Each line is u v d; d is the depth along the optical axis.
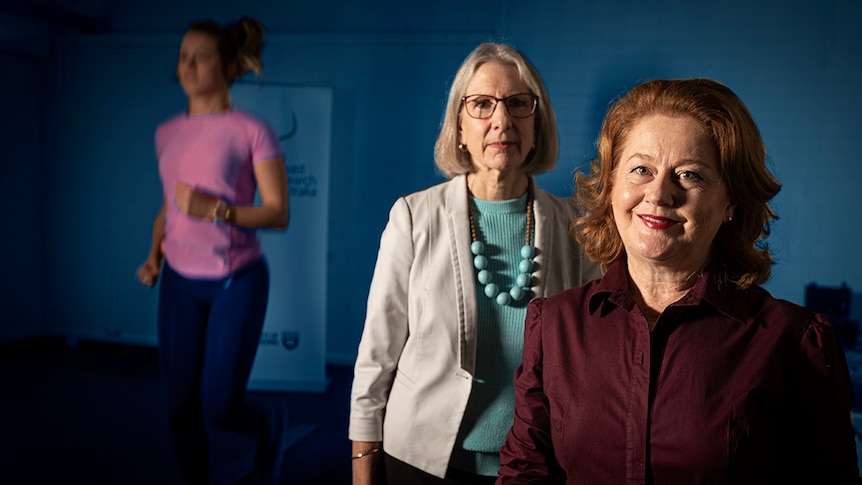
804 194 5.02
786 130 5.01
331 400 5.02
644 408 1.08
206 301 3.57
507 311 1.66
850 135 4.92
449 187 1.78
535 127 1.73
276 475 3.75
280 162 3.97
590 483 1.13
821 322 1.05
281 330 5.14
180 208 3.74
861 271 4.95
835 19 4.86
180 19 6.12
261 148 3.93
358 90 5.69
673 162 1.05
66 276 6.64
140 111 6.25
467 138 1.71
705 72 5.11
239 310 3.56
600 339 1.17
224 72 4.00
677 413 1.06
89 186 6.47
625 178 1.10
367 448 1.74
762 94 5.03
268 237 5.09
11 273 6.45
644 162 1.07
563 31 5.31
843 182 4.95
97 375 5.60
